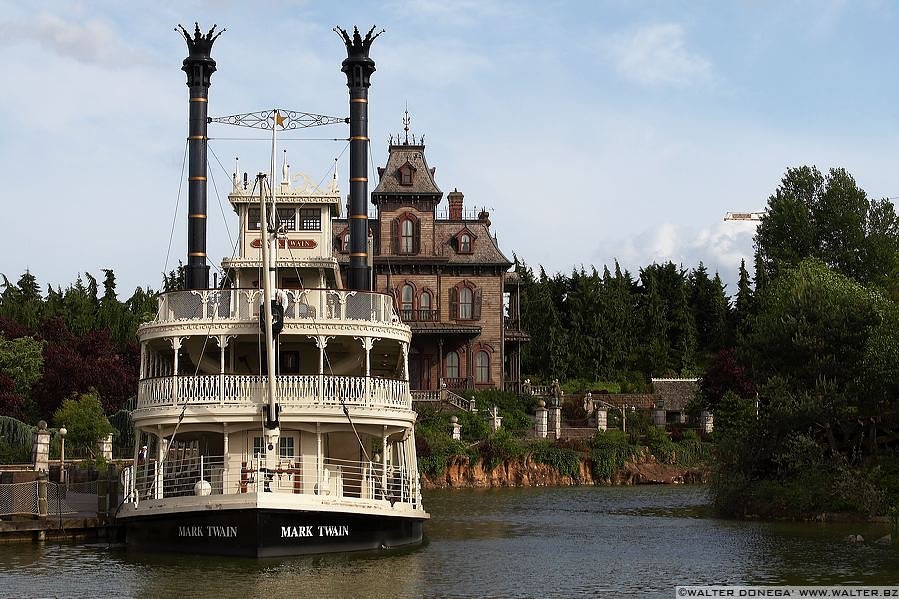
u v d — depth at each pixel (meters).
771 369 55.91
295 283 41.75
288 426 36.09
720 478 54.62
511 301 108.19
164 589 30.30
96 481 45.59
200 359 36.84
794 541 42.47
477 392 96.12
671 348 124.88
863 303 54.75
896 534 40.78
